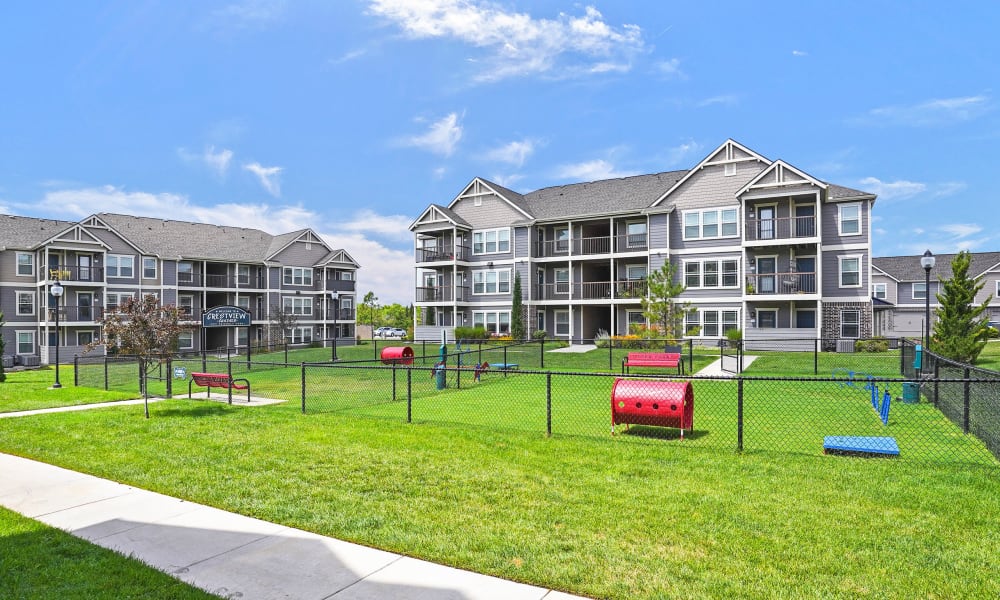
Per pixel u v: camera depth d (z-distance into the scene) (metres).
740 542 5.10
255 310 48.06
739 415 8.25
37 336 37.91
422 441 9.08
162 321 12.47
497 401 13.49
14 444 9.48
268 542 5.32
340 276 53.22
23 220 39.19
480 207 38.88
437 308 40.50
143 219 45.91
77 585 4.44
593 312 37.44
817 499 6.15
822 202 29.38
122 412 12.48
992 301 46.09
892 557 4.78
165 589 4.36
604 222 35.69
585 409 12.23
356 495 6.58
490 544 5.14
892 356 23.39
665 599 4.15
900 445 8.62
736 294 30.77
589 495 6.40
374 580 4.52
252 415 11.88
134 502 6.49
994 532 5.26
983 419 9.57
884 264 52.16
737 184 30.95
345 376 20.20
